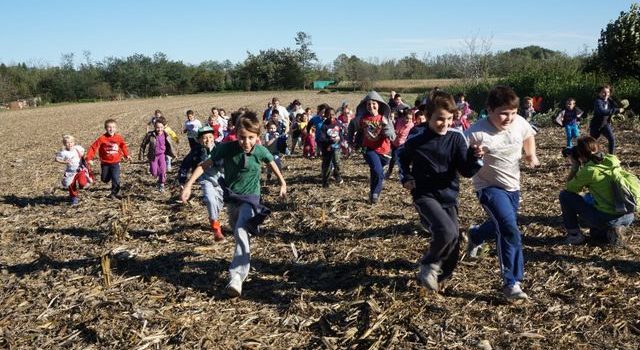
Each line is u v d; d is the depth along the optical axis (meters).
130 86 83.19
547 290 4.77
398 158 4.59
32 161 15.52
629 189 5.41
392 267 5.36
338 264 5.57
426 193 4.56
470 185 9.09
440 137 4.47
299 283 5.16
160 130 9.83
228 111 37.88
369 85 69.06
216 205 6.34
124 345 4.12
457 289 4.83
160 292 5.05
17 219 8.13
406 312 4.42
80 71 82.62
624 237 5.98
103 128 27.28
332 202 8.20
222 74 85.38
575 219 5.77
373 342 4.01
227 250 6.19
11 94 63.91
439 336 4.08
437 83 67.94
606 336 4.01
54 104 66.12
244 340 4.15
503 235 4.51
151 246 6.45
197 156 7.70
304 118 14.23
